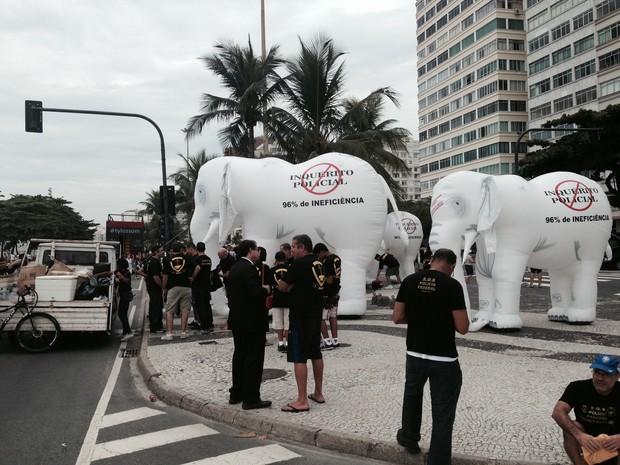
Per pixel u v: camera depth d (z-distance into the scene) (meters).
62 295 9.73
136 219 32.81
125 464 4.64
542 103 55.91
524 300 15.62
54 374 8.04
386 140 22.47
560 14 52.50
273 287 8.70
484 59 65.56
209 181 12.79
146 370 7.81
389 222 20.27
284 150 22.86
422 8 79.50
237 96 24.48
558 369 7.37
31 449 5.00
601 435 3.73
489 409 5.66
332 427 5.22
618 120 27.28
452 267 4.45
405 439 4.60
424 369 4.31
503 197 10.09
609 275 25.25
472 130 68.56
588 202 10.69
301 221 11.94
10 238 47.16
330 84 21.89
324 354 8.50
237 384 6.07
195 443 5.15
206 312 11.18
